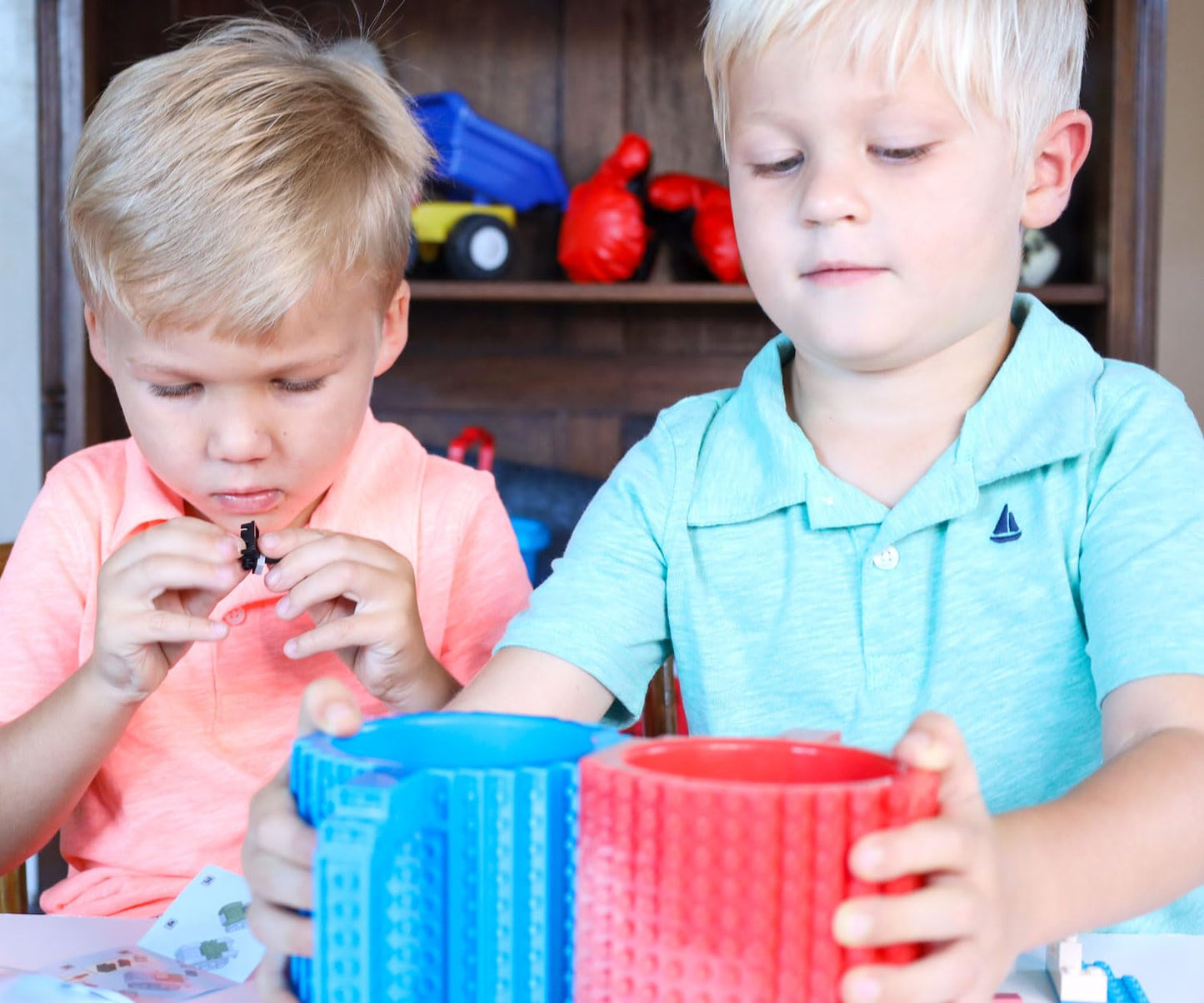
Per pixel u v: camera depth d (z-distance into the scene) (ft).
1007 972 1.51
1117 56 7.73
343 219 2.84
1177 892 1.82
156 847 3.21
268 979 1.53
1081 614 2.57
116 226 2.72
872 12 2.25
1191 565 2.33
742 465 2.85
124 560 2.76
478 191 8.18
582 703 2.62
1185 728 2.05
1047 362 2.68
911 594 2.64
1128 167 7.77
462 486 3.63
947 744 1.34
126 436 8.06
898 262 2.36
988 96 2.32
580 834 1.30
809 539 2.74
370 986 1.30
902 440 2.68
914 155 2.33
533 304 8.98
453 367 8.99
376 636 2.84
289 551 2.84
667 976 1.24
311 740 1.53
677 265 8.83
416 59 8.79
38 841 2.95
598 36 8.76
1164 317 8.80
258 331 2.67
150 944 2.19
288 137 2.87
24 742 2.86
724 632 2.80
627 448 9.04
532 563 7.27
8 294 8.62
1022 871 1.61
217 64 3.00
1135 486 2.52
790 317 2.49
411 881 1.32
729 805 1.23
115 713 2.85
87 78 7.36
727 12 2.44
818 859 1.23
